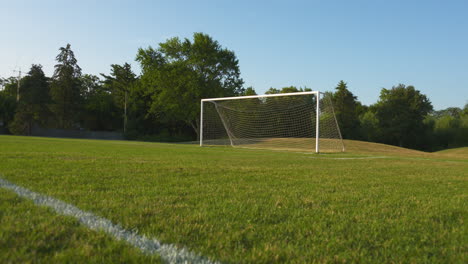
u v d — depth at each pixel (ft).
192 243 6.56
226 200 11.02
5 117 146.61
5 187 11.50
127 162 23.71
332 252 6.45
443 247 7.06
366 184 16.85
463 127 169.89
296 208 10.26
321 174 21.12
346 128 184.44
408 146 184.14
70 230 6.97
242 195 12.21
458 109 273.13
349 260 6.13
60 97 161.17
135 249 6.09
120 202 9.89
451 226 8.86
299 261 5.90
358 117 195.00
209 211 9.28
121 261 5.54
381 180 18.93
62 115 161.89
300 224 8.33
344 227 8.25
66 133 160.35
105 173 16.85
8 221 7.23
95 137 161.79
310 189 14.40
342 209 10.39
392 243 7.19
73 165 19.93
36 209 8.52
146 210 8.98
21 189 11.23
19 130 143.23
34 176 14.43
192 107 135.33
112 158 27.07
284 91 188.96
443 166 33.94
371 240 7.29
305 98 109.19
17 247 5.79
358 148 88.28
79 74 170.50
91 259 5.48
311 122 106.73
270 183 15.92
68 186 12.37
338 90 189.16
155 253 5.97
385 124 181.68
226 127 100.78
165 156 33.63
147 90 151.43
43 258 5.42
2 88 204.54
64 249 5.88
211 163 26.45
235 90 146.51
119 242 6.37
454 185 17.93
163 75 133.39
